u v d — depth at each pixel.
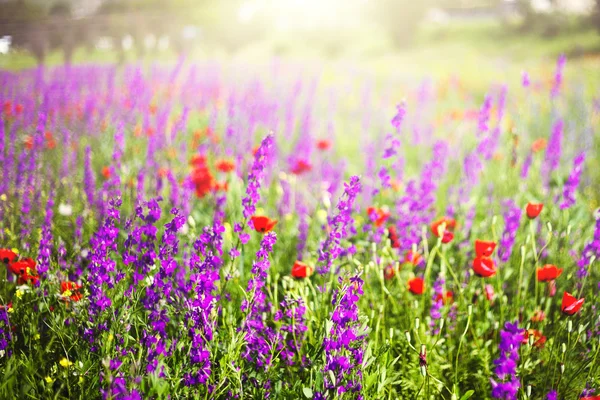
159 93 7.75
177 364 1.96
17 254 2.46
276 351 2.21
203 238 2.04
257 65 13.47
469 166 3.76
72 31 15.94
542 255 3.02
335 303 1.90
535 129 6.66
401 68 18.45
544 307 2.71
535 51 26.83
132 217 2.19
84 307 2.07
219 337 2.12
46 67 11.15
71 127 5.96
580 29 33.31
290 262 3.23
